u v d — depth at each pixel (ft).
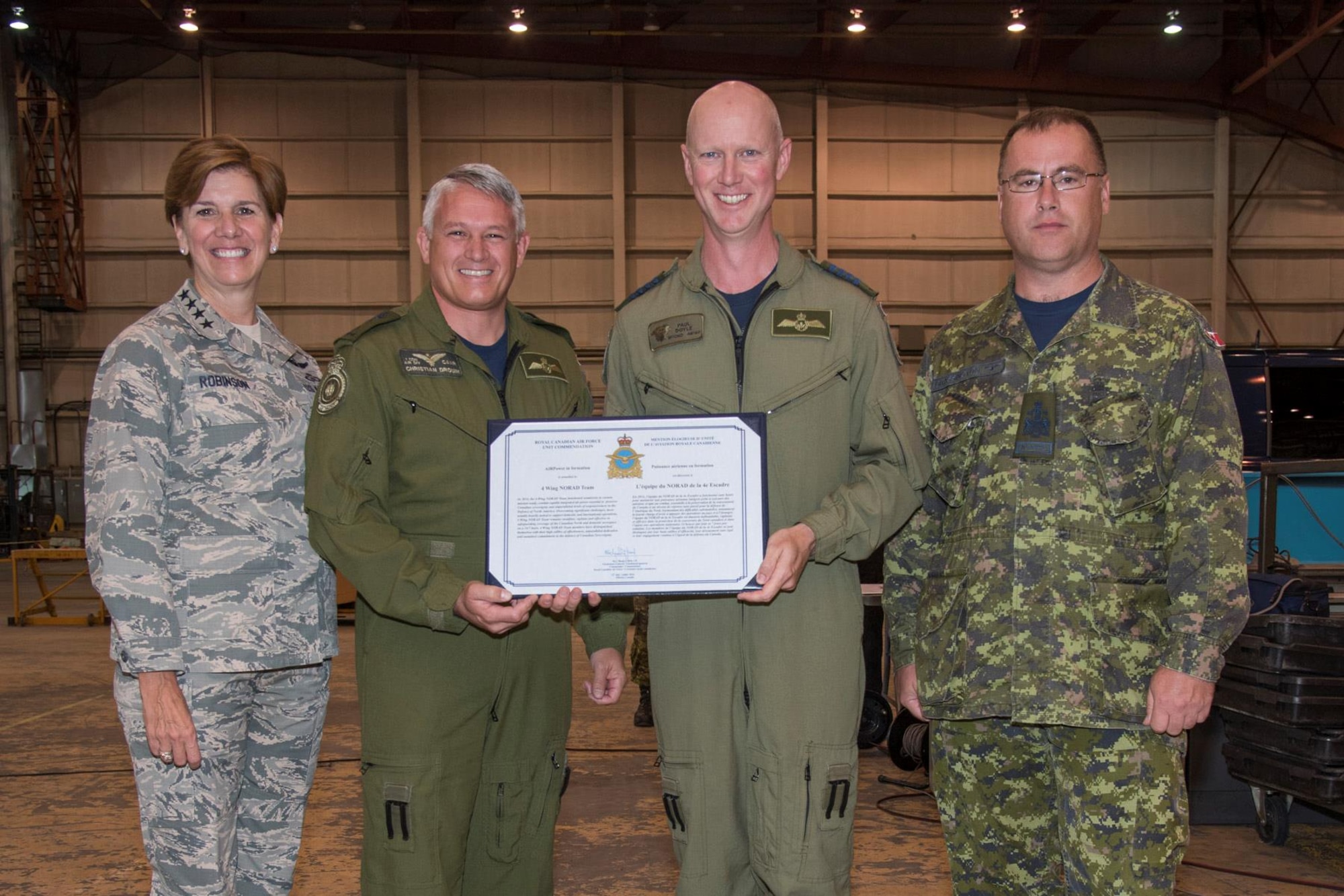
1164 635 6.36
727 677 6.58
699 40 50.85
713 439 6.23
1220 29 49.70
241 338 6.95
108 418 6.39
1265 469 12.85
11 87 52.01
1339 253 50.60
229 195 6.91
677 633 6.66
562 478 6.23
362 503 6.59
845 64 49.49
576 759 15.46
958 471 6.83
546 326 7.69
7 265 52.06
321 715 7.12
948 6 49.37
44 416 52.31
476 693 6.83
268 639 6.64
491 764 7.09
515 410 7.19
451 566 6.82
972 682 6.51
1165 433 6.35
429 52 49.19
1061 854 6.78
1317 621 10.44
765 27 50.26
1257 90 49.55
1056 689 6.26
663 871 11.00
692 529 6.19
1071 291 6.70
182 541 6.56
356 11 48.11
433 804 6.63
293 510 6.86
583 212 50.37
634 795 13.71
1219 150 50.01
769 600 6.03
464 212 6.91
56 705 19.74
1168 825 6.20
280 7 48.26
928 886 10.50
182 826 6.46
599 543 6.18
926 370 7.25
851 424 6.75
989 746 6.78
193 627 6.49
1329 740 10.11
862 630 6.68
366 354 6.86
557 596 6.09
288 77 50.29
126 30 49.73
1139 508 6.38
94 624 30.89
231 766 6.65
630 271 50.52
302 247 50.31
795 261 6.74
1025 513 6.48
